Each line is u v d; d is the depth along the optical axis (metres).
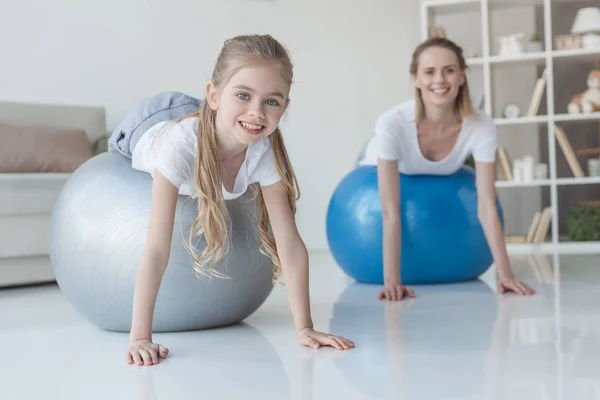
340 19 4.92
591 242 4.51
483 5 4.59
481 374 1.50
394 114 2.80
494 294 2.66
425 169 2.91
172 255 1.92
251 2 4.70
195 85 4.58
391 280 2.67
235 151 1.81
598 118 4.50
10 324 2.35
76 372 1.65
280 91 1.66
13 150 3.53
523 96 5.09
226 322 2.12
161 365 1.68
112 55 4.33
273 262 2.08
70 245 2.05
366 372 1.55
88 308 2.09
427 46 2.68
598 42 4.47
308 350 1.79
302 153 4.82
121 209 1.99
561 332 1.91
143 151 1.93
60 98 4.19
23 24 4.09
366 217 2.96
